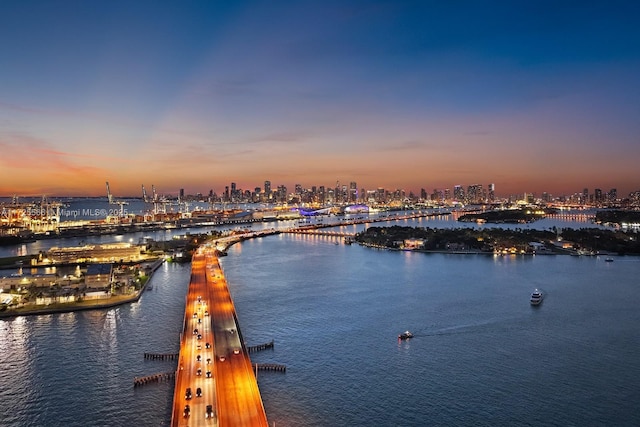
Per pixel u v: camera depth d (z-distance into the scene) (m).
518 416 126.50
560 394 138.12
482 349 172.00
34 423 122.44
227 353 150.75
